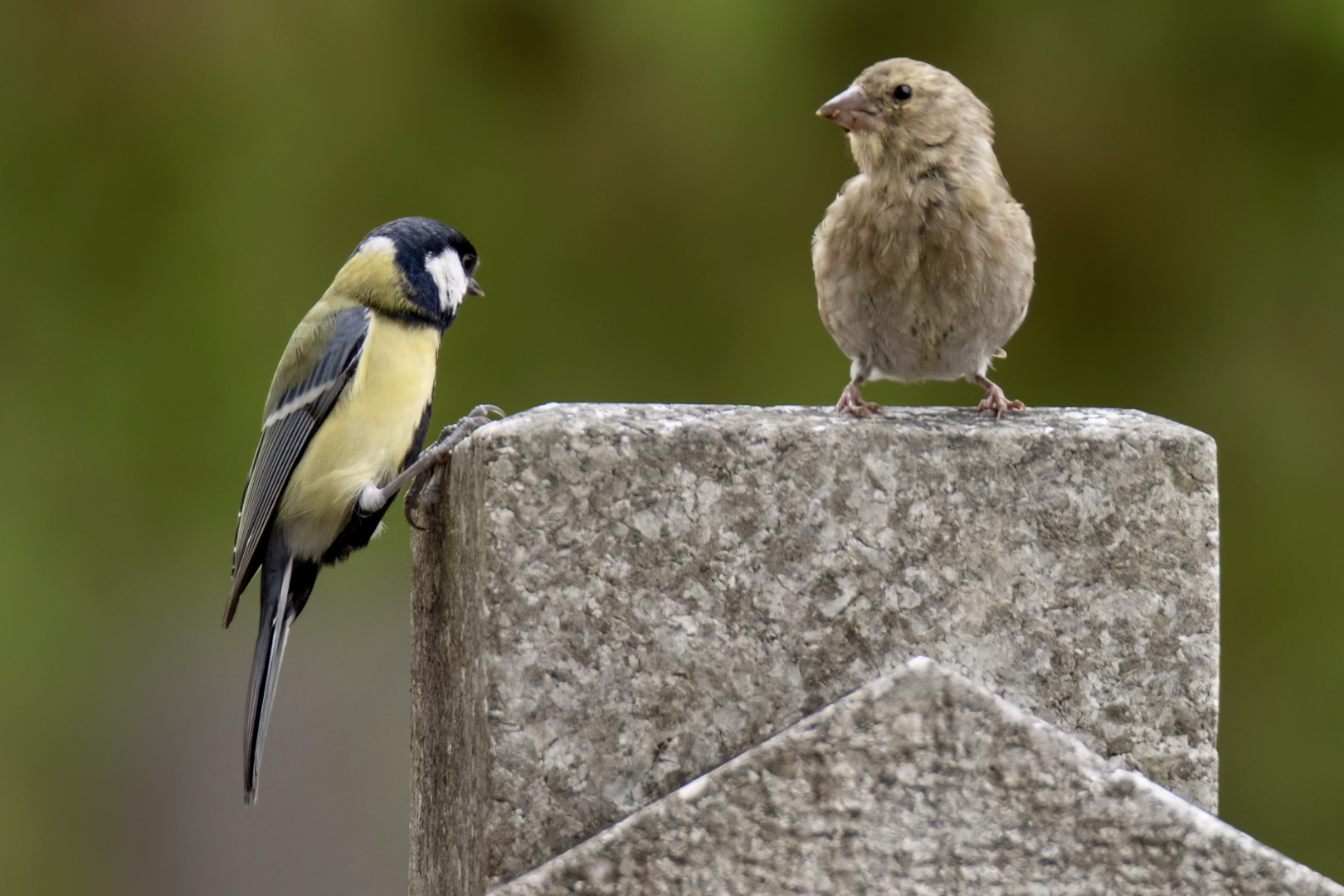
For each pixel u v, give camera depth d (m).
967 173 5.48
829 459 3.81
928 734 3.54
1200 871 3.52
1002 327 5.59
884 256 5.48
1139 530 3.91
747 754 3.54
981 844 3.51
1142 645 3.90
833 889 3.50
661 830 3.48
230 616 6.46
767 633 3.78
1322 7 12.98
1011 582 3.86
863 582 3.81
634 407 3.93
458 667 4.21
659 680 3.74
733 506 3.78
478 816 3.81
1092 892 3.52
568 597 3.73
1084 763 3.54
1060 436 3.89
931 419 3.95
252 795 6.05
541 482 3.73
